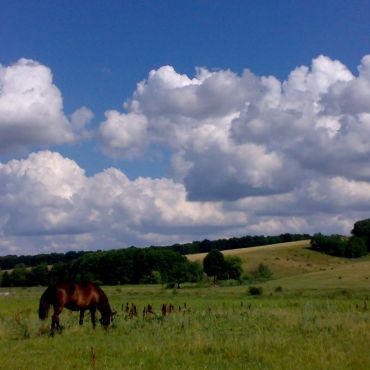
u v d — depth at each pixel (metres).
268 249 171.75
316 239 168.50
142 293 76.31
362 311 27.22
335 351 13.95
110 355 15.20
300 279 100.69
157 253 129.62
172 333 18.39
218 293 69.44
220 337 17.00
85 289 21.75
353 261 155.75
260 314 23.09
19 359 14.78
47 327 21.52
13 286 140.00
